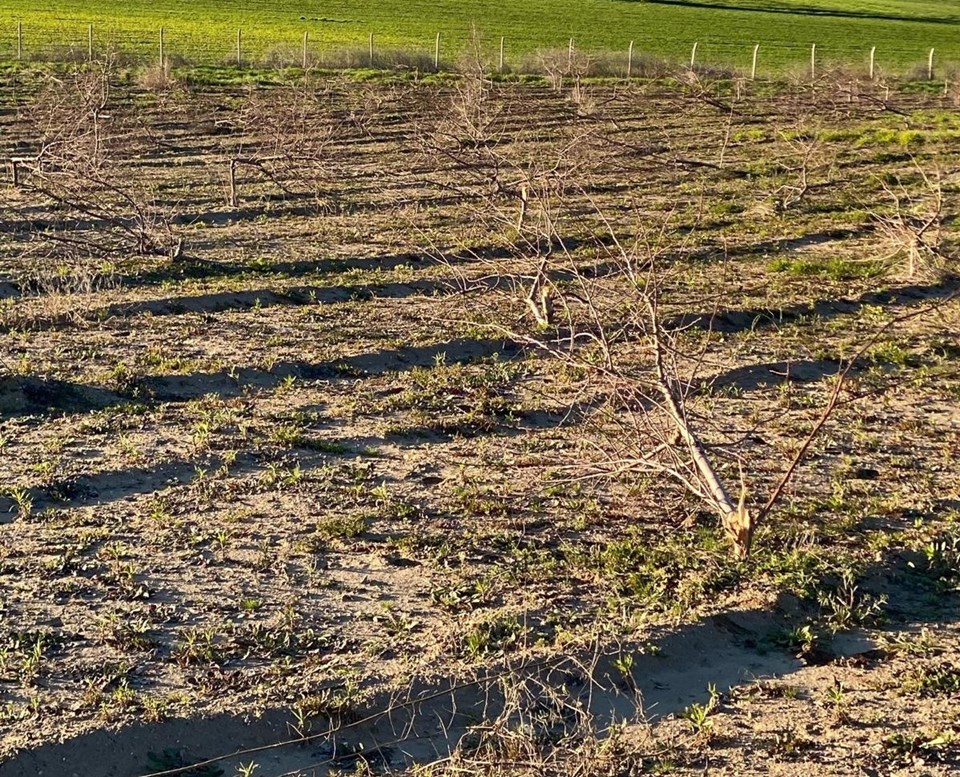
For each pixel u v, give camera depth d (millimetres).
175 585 7074
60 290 14594
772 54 52594
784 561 7570
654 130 30875
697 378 11781
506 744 5492
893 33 64688
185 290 14695
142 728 5500
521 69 43000
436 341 12734
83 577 7129
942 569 7672
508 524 8125
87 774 5285
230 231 18828
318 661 6227
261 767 5410
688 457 8930
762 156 27266
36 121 26578
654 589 7121
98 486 8594
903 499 8875
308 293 14891
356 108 31516
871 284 16250
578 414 10648
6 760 5234
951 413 11188
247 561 7422
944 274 16656
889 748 5578
